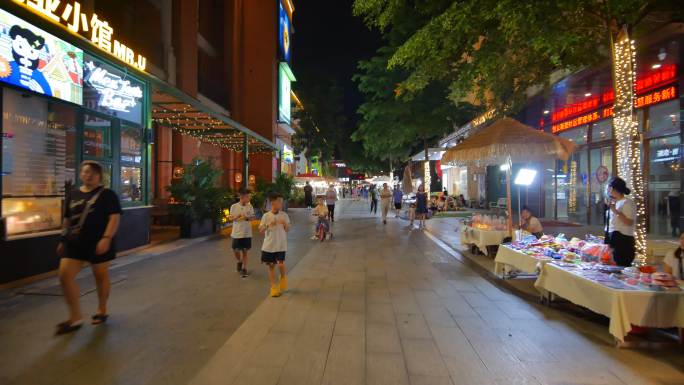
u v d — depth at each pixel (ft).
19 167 25.50
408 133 73.56
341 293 23.53
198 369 13.58
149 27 65.36
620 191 20.68
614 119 22.70
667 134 38.11
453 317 19.29
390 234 53.47
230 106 103.76
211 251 37.81
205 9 94.12
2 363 13.87
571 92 45.91
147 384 12.55
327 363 14.15
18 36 24.06
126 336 16.42
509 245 26.35
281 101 114.52
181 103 49.11
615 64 22.62
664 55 32.68
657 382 12.91
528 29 24.22
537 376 13.30
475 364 14.16
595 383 12.84
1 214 23.58
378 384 12.68
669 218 38.32
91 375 13.08
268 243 22.85
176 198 47.19
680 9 22.56
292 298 22.33
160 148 68.85
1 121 23.38
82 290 23.38
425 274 28.89
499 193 87.97
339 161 231.30
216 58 100.89
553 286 20.03
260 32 109.81
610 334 17.11
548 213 64.54
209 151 91.66
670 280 15.66
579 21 24.70
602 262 20.88
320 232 46.96
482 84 34.17
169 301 21.48
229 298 22.17
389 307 20.81
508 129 28.48
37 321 17.98
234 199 59.98
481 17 25.17
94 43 30.91
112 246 17.78
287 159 133.80
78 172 29.91
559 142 27.53
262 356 14.67
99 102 32.32
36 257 25.43
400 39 64.08
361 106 74.95
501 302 21.86
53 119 28.09
